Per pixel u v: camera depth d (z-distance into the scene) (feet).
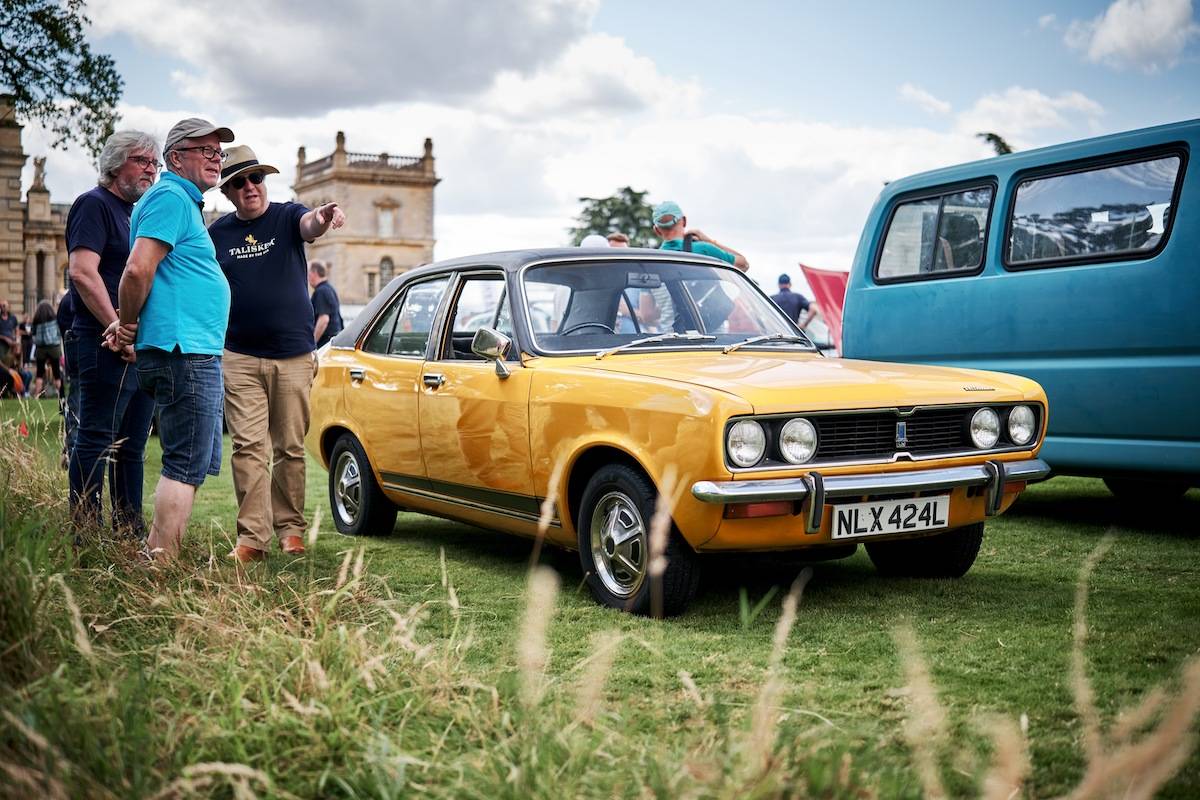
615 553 16.05
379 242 349.41
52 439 24.09
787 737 9.20
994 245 24.11
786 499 14.62
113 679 10.18
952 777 9.51
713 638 14.42
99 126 98.37
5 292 161.38
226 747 9.22
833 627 14.94
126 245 18.83
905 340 25.80
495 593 17.26
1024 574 18.37
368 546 21.57
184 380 16.26
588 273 19.06
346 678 10.84
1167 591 16.85
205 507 26.02
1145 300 21.25
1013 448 16.81
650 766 8.63
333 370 23.12
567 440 16.56
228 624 12.40
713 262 20.27
